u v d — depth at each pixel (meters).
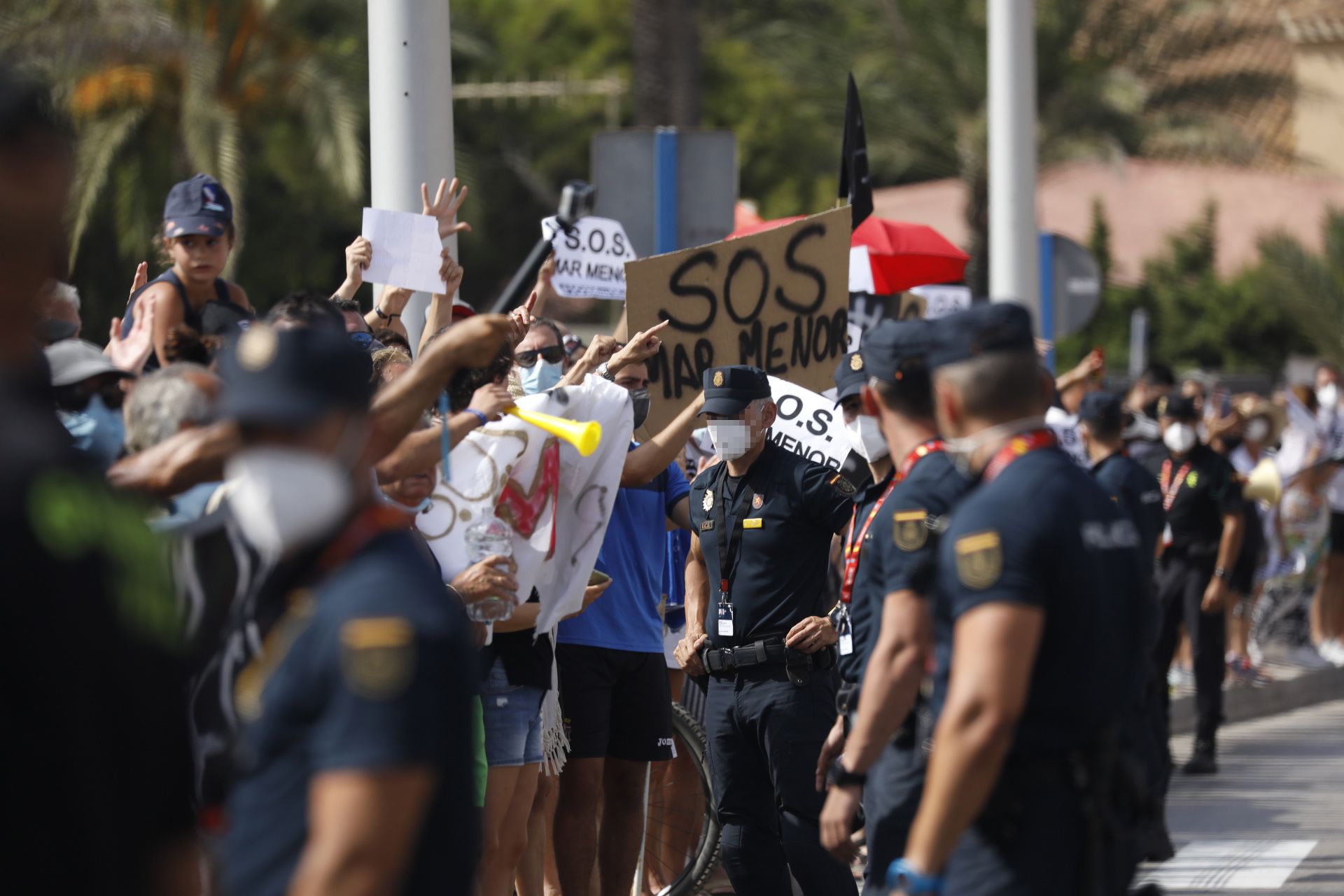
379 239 18.27
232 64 63.06
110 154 56.97
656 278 20.41
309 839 7.46
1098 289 38.59
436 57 21.52
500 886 16.16
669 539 21.89
